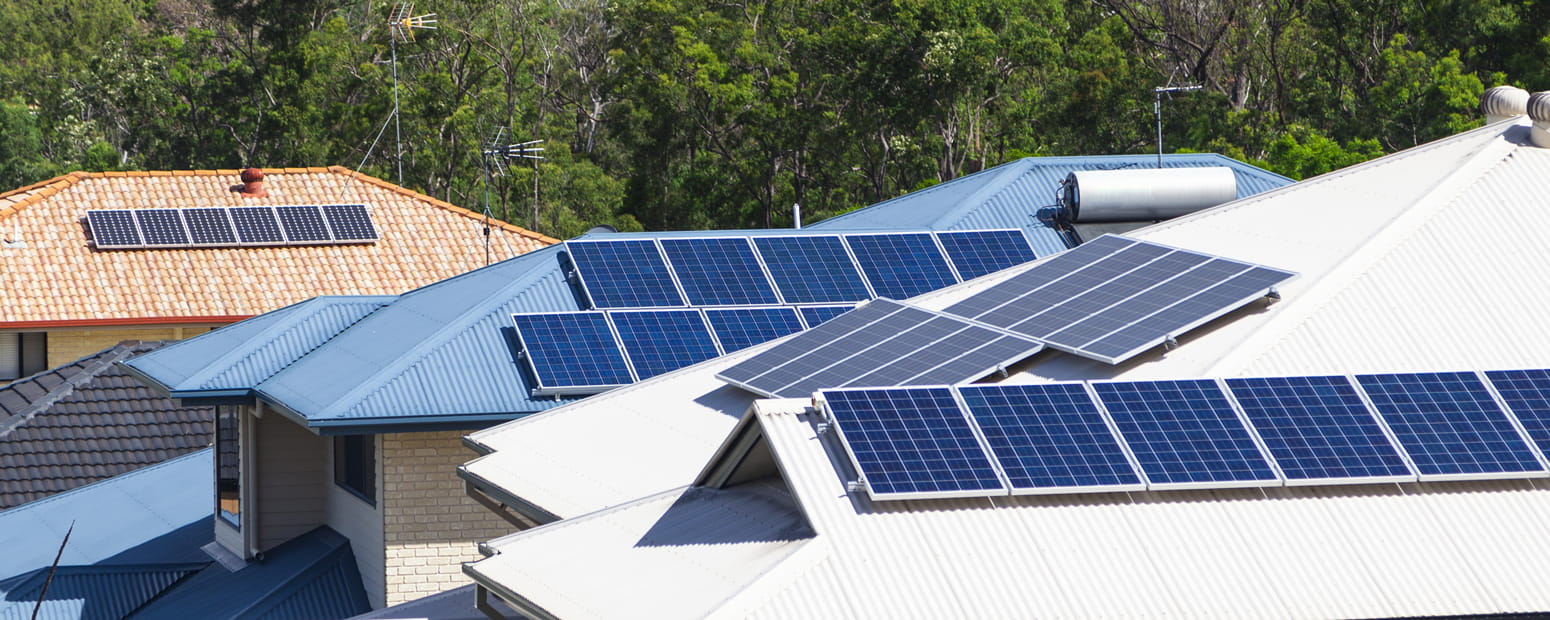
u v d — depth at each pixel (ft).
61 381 149.89
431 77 362.94
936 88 330.13
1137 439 66.23
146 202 217.15
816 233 116.26
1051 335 78.64
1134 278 83.66
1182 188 125.39
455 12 382.42
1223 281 79.66
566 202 372.79
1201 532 62.23
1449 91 289.33
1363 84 324.19
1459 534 62.75
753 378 84.74
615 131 361.10
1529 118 91.81
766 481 70.95
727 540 64.59
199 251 204.13
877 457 63.82
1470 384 70.49
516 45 396.37
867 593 58.44
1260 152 304.71
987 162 344.90
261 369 108.47
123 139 444.55
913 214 132.46
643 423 84.58
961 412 67.46
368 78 370.12
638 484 77.10
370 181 224.94
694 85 354.33
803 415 67.41
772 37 381.60
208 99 400.88
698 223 363.97
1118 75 326.65
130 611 109.70
